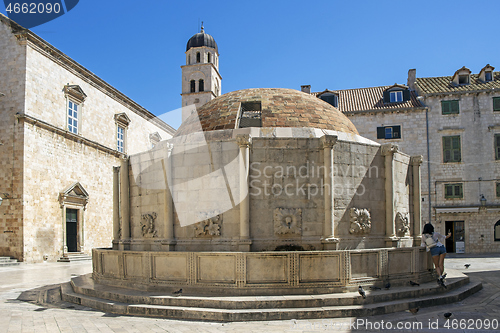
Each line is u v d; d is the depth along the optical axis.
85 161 36.88
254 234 13.30
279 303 11.30
